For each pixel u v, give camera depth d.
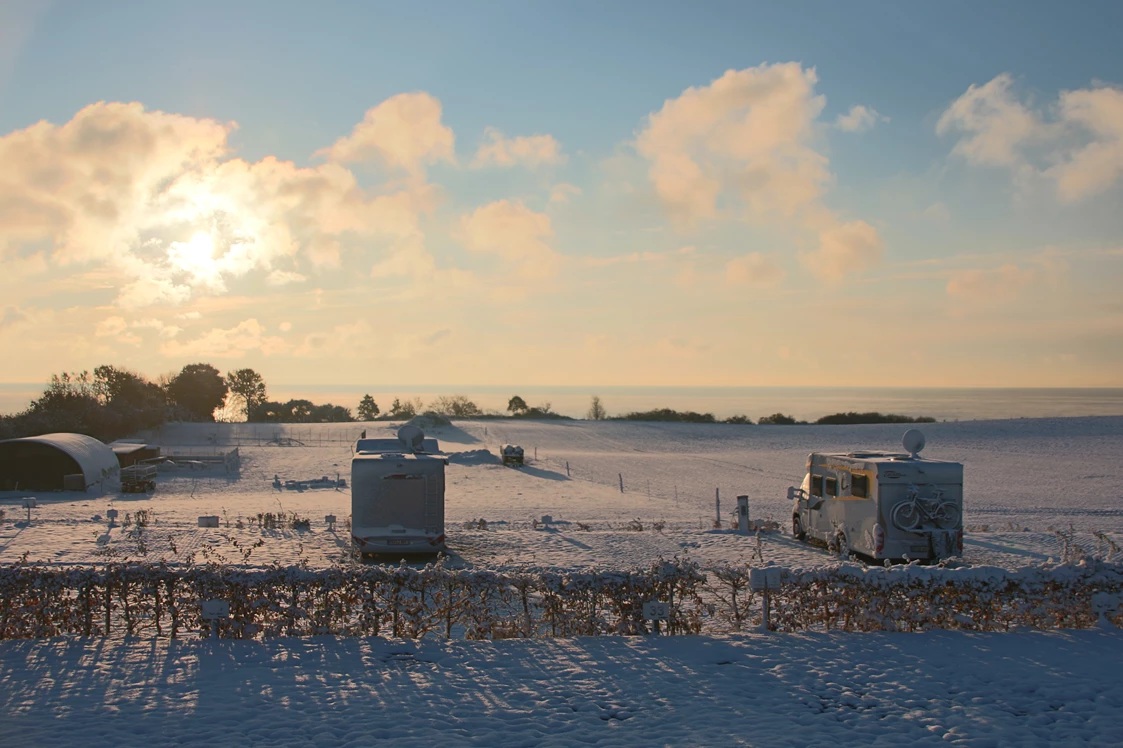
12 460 38.19
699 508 33.16
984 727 7.29
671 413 111.75
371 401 137.12
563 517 28.94
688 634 10.19
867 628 10.34
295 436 76.69
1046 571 10.52
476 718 7.37
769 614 10.44
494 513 29.73
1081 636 10.05
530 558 19.08
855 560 18.67
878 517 17.44
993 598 10.43
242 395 133.00
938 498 17.41
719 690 8.18
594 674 8.60
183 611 10.20
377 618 9.88
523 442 73.94
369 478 18.72
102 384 81.19
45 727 6.97
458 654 9.18
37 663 8.64
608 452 65.56
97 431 68.06
